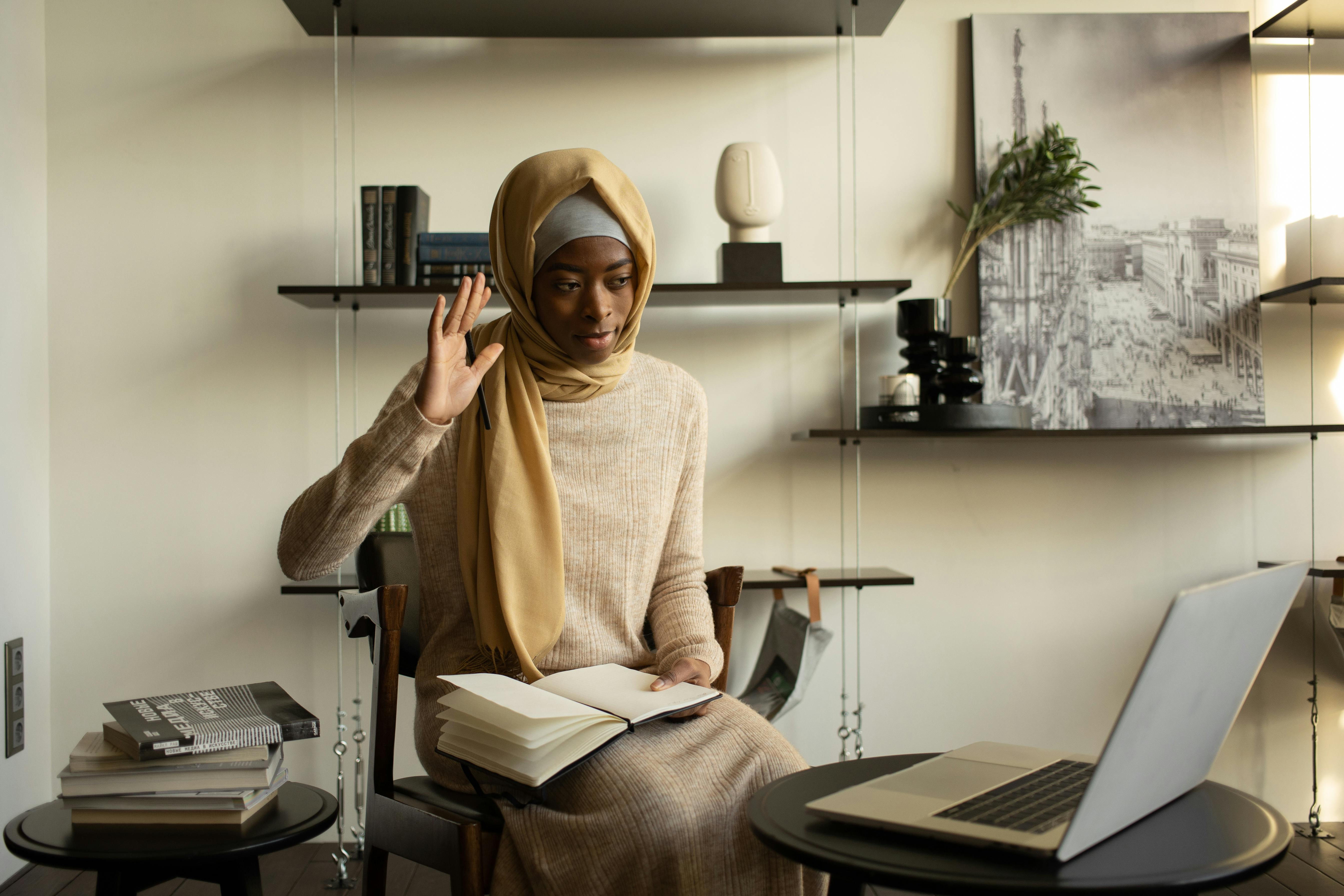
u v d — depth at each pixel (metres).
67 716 2.21
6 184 2.07
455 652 1.29
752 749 1.08
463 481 1.28
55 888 1.95
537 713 0.96
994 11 2.39
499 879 1.04
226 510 2.25
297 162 2.28
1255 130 2.41
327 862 2.11
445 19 2.18
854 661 2.37
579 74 2.33
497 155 2.31
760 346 2.35
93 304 2.24
